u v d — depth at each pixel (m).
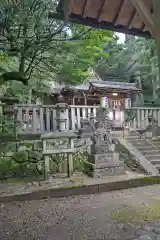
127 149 7.43
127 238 2.89
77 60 6.41
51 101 13.79
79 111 8.75
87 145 7.09
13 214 3.88
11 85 9.05
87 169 6.37
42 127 7.61
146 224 3.34
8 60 8.23
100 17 4.34
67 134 5.88
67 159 6.00
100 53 6.49
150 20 2.44
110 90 12.15
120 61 18.70
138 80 18.05
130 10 4.15
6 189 5.04
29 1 4.59
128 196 4.85
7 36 5.08
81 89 12.92
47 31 5.40
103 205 4.28
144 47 17.61
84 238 2.93
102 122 6.39
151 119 9.48
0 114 7.00
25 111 7.70
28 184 5.42
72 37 5.77
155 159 7.09
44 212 3.96
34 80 9.21
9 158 6.36
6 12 4.75
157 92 16.89
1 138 6.43
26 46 5.28
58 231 3.17
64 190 4.97
